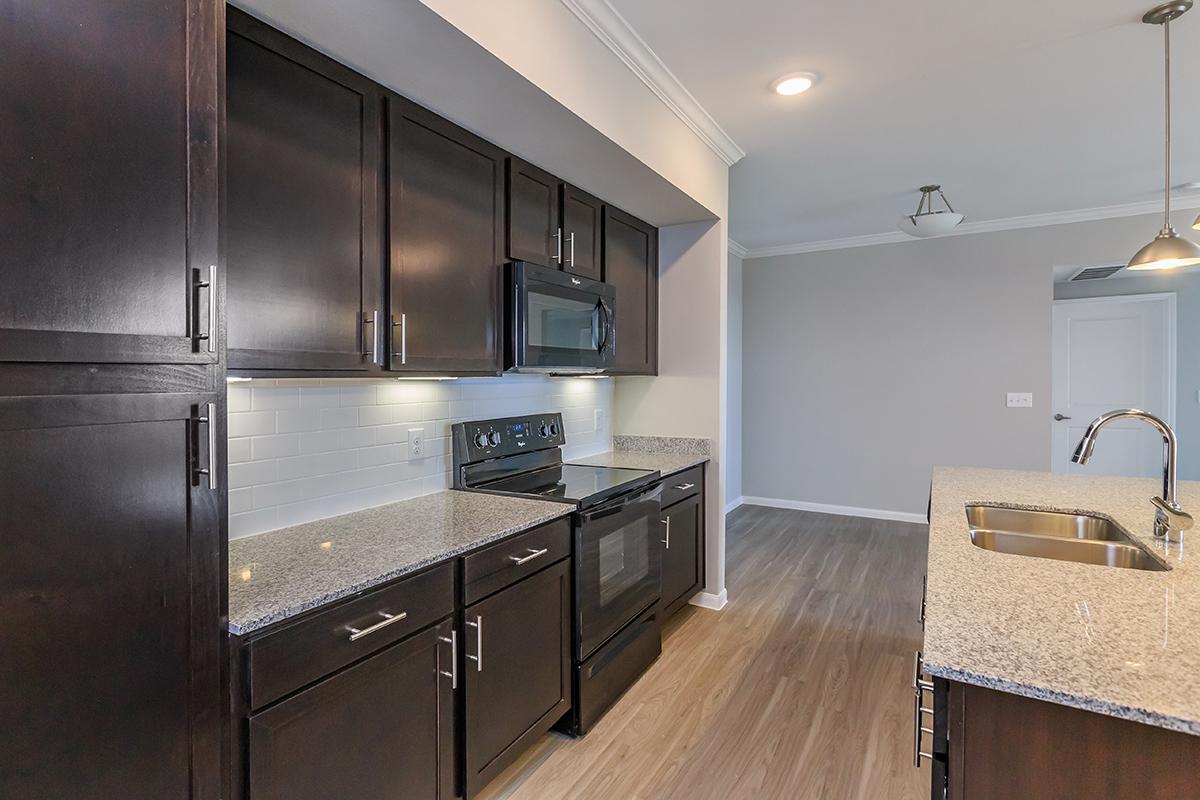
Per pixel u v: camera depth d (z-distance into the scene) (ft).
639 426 11.87
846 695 8.05
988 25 6.90
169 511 3.24
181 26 3.25
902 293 17.13
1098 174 12.07
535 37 5.78
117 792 3.05
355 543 5.56
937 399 16.80
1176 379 17.38
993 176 12.18
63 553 2.83
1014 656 3.22
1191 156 11.03
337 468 6.58
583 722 7.22
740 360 19.22
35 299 2.69
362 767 4.60
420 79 5.68
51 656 2.80
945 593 4.17
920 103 8.87
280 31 4.86
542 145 7.30
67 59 2.79
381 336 5.84
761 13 6.65
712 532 11.19
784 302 18.76
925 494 17.02
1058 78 8.18
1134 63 7.78
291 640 4.08
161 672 3.23
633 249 10.55
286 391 6.07
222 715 3.55
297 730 4.13
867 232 16.84
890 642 9.63
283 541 5.62
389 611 4.80
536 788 6.30
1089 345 18.31
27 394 2.68
